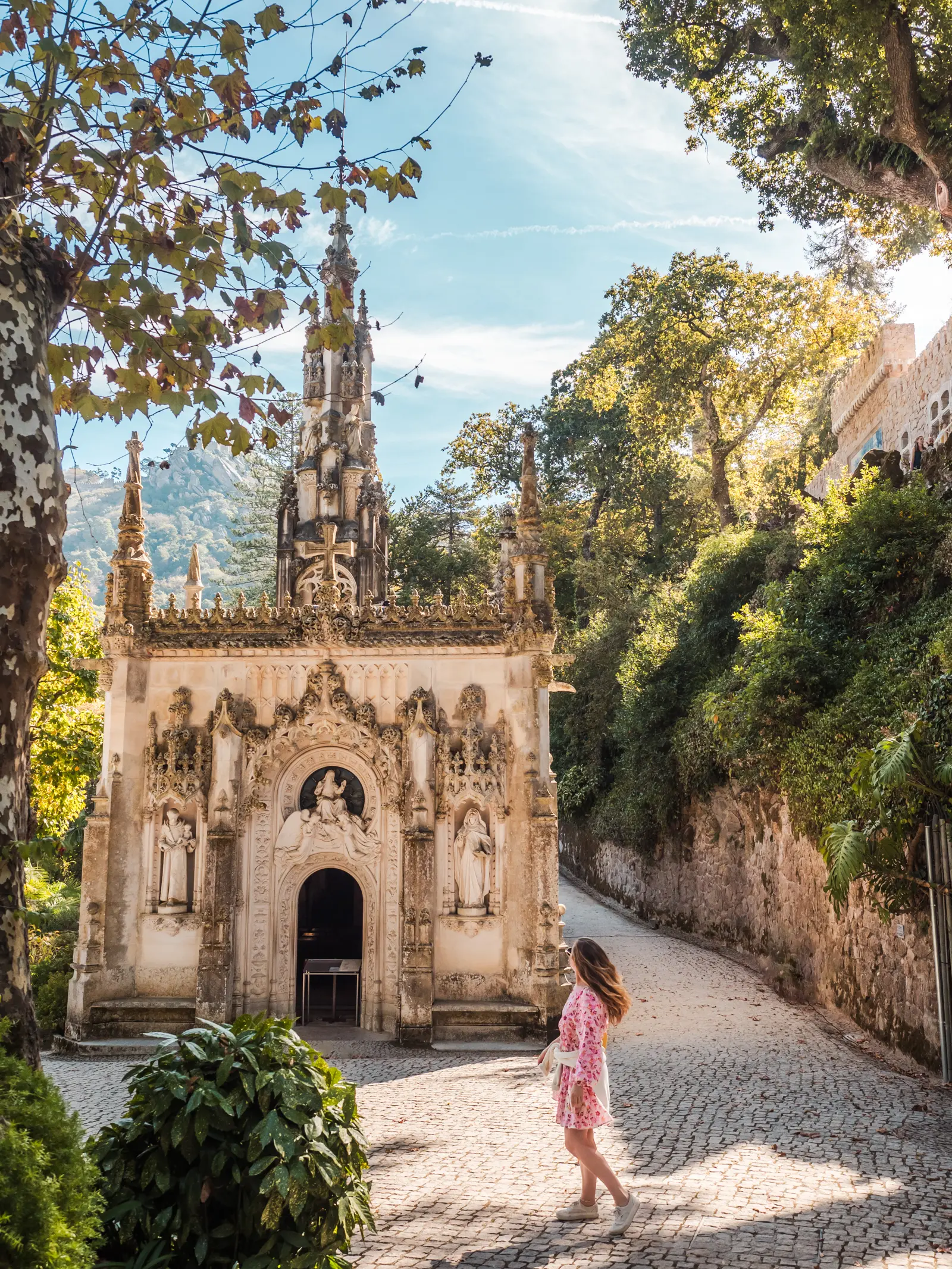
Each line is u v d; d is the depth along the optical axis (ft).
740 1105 42.04
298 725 67.62
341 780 68.90
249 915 66.33
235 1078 23.13
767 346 137.69
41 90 26.37
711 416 143.43
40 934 78.54
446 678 68.54
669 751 106.63
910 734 45.68
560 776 151.12
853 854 47.60
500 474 200.85
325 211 27.50
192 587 73.20
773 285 135.44
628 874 126.21
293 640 68.54
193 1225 21.97
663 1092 44.93
